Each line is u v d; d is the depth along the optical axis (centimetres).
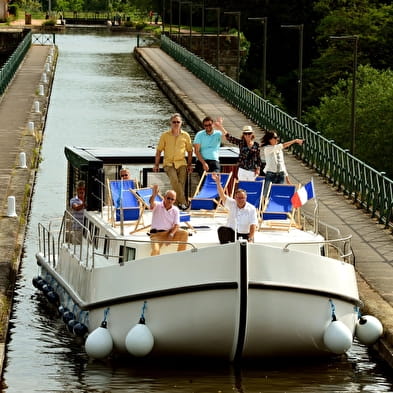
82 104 11144
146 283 3198
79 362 3384
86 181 3906
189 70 14075
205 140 4066
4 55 18388
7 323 3656
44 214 5709
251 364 3284
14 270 4356
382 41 16938
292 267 3167
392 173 12312
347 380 3231
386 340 3391
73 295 3606
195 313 3145
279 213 3553
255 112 9269
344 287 3291
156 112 10738
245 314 3127
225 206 3388
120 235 3497
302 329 3209
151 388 3150
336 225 4978
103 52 18275
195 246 3400
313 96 17175
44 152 7969
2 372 3303
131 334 3178
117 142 8625
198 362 3272
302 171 6744
